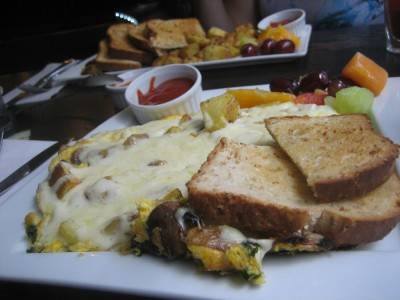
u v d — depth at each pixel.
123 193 0.19
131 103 0.30
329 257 0.15
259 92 0.27
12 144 0.31
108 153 0.23
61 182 0.21
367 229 0.15
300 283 0.14
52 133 0.35
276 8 0.56
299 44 0.42
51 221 0.19
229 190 0.16
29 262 0.18
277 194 0.17
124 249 0.17
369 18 0.52
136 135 0.24
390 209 0.16
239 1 0.59
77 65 0.51
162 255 0.16
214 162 0.18
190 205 0.16
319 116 0.22
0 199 0.24
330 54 0.41
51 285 0.17
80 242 0.18
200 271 0.15
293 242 0.15
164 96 0.32
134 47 0.49
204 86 0.40
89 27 0.73
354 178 0.16
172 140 0.23
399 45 0.37
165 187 0.19
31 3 0.76
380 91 0.26
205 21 0.59
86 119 0.36
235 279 0.15
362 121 0.20
